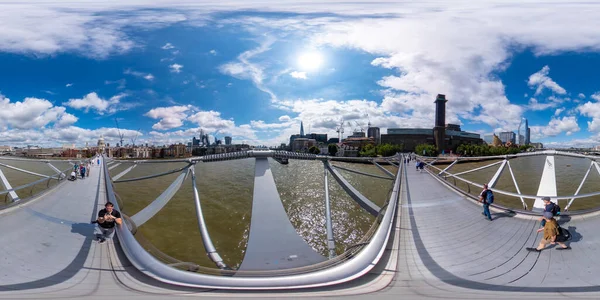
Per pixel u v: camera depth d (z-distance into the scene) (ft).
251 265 43.21
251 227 52.19
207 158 76.74
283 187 162.81
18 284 30.27
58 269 35.09
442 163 321.73
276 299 25.50
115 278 32.07
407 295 26.81
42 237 46.96
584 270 33.32
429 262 37.42
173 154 387.55
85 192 91.35
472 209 68.03
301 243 49.08
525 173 250.98
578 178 222.28
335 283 29.73
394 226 53.88
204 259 72.13
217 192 128.36
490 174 248.32
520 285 29.94
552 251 39.65
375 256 37.40
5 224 51.62
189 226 92.43
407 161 257.14
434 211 68.03
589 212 50.60
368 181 181.57
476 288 29.04
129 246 40.37
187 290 28.12
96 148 405.18
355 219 113.70
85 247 42.98
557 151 95.61
